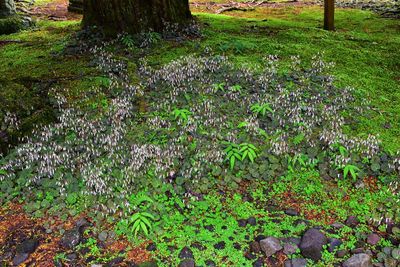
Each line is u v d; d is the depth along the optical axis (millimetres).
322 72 8531
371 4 17422
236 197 5516
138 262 4535
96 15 10500
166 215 5148
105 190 5477
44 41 11320
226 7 17688
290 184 5723
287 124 6730
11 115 6570
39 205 5320
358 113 7086
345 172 5645
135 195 5434
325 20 11758
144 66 8609
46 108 7023
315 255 4520
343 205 5336
